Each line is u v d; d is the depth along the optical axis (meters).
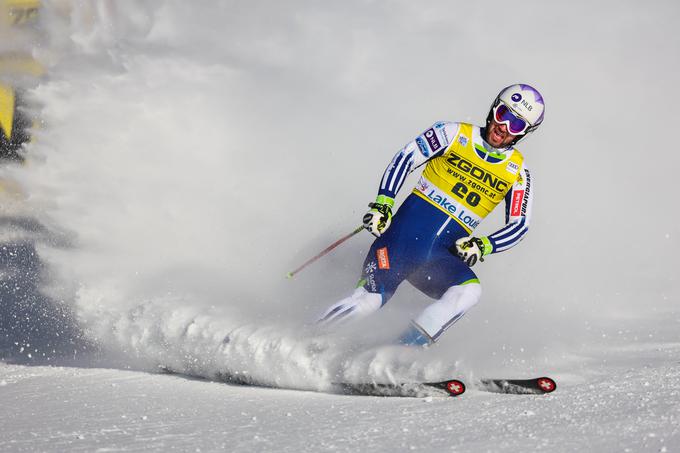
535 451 8.28
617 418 9.56
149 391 14.09
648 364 14.52
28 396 14.00
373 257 15.47
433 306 14.21
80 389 14.59
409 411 11.12
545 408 10.72
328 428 9.98
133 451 8.99
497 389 12.69
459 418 10.36
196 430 10.23
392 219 15.86
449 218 15.52
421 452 8.43
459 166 15.52
